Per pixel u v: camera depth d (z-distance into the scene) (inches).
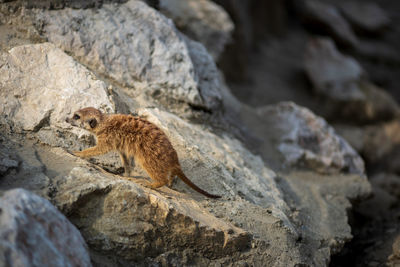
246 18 634.2
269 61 678.5
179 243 162.1
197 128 239.8
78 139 186.4
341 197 261.1
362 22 827.4
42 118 184.2
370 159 473.4
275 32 764.6
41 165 161.0
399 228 265.0
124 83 234.1
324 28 775.7
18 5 223.8
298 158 284.7
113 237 151.4
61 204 145.2
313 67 596.4
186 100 245.9
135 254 154.4
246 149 265.0
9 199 125.3
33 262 115.3
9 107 183.8
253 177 224.4
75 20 235.0
